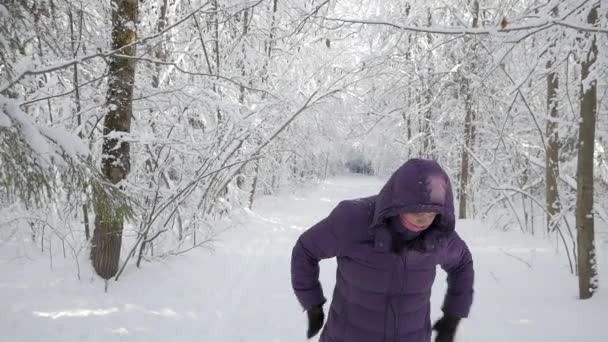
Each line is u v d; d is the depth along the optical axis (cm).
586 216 436
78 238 520
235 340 357
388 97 1165
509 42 411
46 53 443
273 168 1476
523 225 933
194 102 525
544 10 424
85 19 489
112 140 435
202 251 614
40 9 312
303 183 1981
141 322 365
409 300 175
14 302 363
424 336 186
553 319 395
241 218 915
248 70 1010
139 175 548
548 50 478
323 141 1542
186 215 571
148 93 498
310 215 1177
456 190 1354
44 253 490
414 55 949
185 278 486
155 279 466
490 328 382
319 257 183
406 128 1352
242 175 931
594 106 425
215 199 694
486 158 1130
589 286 440
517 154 944
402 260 166
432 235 161
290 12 1034
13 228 471
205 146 502
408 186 150
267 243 759
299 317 413
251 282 517
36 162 215
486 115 1008
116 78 430
